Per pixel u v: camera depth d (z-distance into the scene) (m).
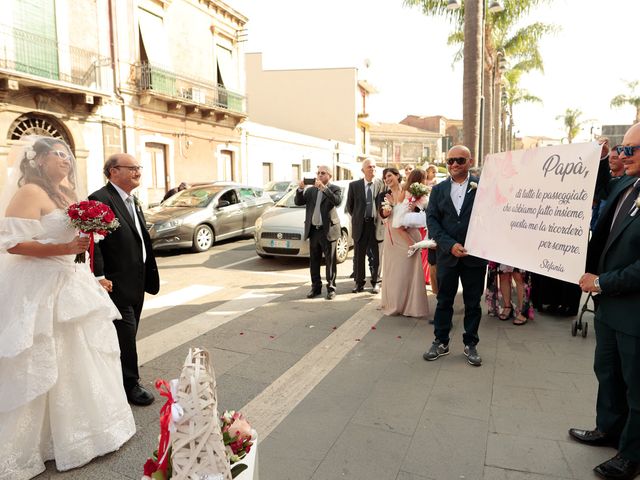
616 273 2.52
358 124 40.44
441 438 3.08
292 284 7.60
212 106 19.28
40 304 2.66
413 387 3.82
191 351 1.76
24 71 12.55
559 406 3.47
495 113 23.02
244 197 12.72
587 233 2.85
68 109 13.74
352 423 3.28
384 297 5.89
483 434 3.12
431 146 64.12
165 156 18.00
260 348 4.76
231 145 21.81
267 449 2.98
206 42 20.03
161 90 16.94
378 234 6.82
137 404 3.56
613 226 2.67
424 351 4.60
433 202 4.30
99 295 2.96
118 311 3.30
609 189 3.49
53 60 13.41
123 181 3.47
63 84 12.84
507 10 16.14
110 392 2.96
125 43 15.77
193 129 19.16
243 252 10.87
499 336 4.99
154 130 17.16
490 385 3.83
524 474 2.71
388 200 5.70
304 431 3.19
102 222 2.74
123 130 15.84
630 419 2.58
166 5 17.55
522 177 3.39
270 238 9.18
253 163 23.94
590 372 4.05
